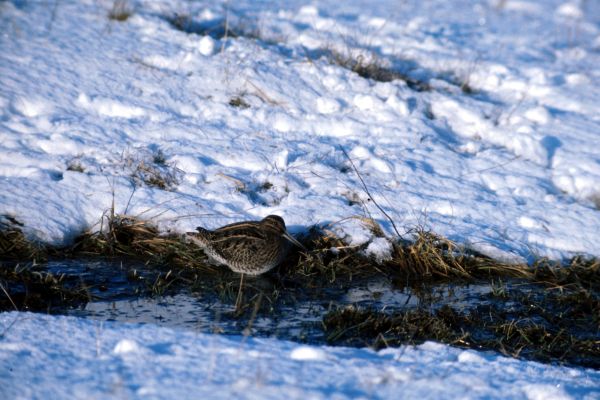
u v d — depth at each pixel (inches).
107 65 628.4
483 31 887.7
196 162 518.6
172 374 271.6
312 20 816.9
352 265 453.1
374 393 265.1
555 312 413.7
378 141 572.1
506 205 512.1
